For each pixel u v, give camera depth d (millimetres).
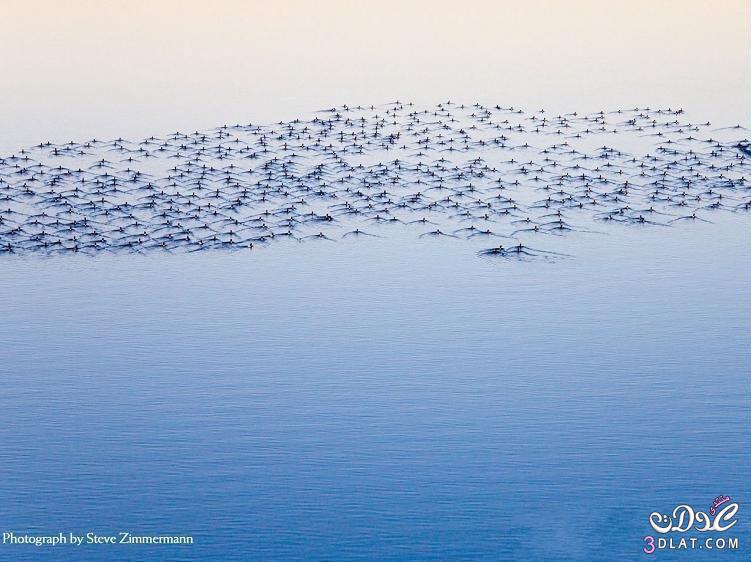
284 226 89312
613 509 50906
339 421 58875
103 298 76875
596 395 61438
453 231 88375
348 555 47875
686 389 62031
